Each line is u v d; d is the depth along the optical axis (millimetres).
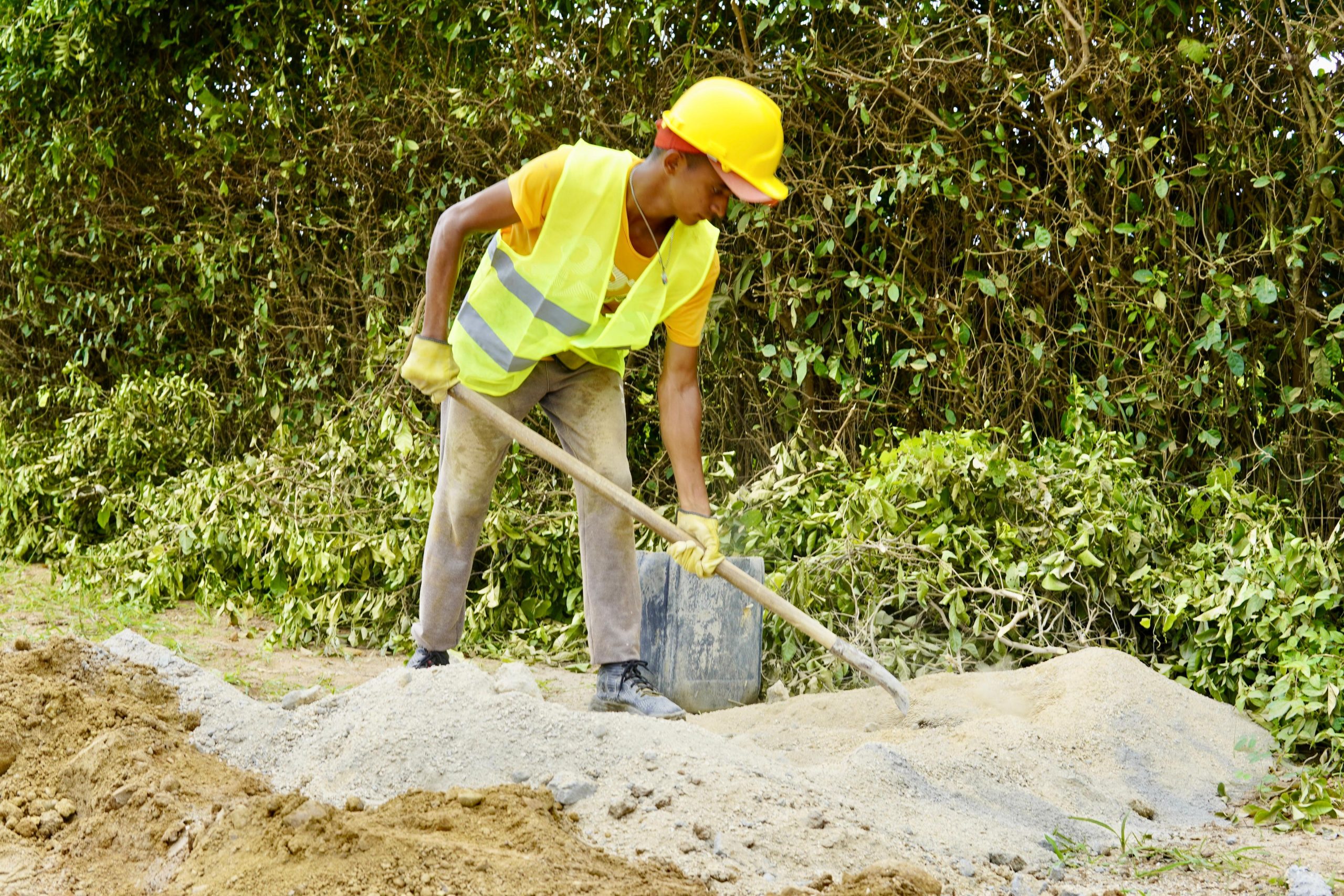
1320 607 3889
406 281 6133
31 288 7770
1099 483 4316
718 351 5348
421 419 5332
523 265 3180
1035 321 4715
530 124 5195
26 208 7625
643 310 3164
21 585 5777
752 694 4125
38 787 2645
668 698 4113
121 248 7512
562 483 5555
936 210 4910
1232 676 3951
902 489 4480
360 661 4816
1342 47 4180
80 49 6594
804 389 5207
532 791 2439
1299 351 4469
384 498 5578
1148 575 4215
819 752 3277
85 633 4727
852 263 4953
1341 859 2613
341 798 2521
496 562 5305
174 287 7219
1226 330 4562
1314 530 4484
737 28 5035
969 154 4750
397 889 2023
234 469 5848
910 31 4633
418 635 3562
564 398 3428
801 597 4379
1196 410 4668
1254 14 4359
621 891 2043
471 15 5617
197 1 6531
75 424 7062
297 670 4520
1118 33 4402
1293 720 3533
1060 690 3615
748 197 2898
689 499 3240
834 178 4910
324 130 6238
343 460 5527
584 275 3113
